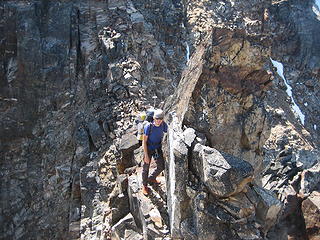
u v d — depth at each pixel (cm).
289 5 3694
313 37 3647
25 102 2133
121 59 2038
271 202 925
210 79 1002
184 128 1002
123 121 1736
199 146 925
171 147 974
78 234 1578
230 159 898
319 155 1459
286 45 3675
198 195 908
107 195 1534
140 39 2241
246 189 920
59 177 1841
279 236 1002
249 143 1077
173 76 2353
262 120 1072
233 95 1025
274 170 1416
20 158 2027
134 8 2391
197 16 3036
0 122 2083
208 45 993
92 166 1675
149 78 2097
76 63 2202
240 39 986
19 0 2292
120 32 2202
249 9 3456
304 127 3022
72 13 2316
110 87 1920
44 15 2297
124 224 1113
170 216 984
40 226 1814
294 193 1140
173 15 2780
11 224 1900
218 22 3117
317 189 1241
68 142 1923
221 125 1031
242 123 1045
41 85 2150
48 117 2097
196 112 1008
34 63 2170
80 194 1711
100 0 2408
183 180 925
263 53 1004
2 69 2189
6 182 1983
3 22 2228
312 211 1024
